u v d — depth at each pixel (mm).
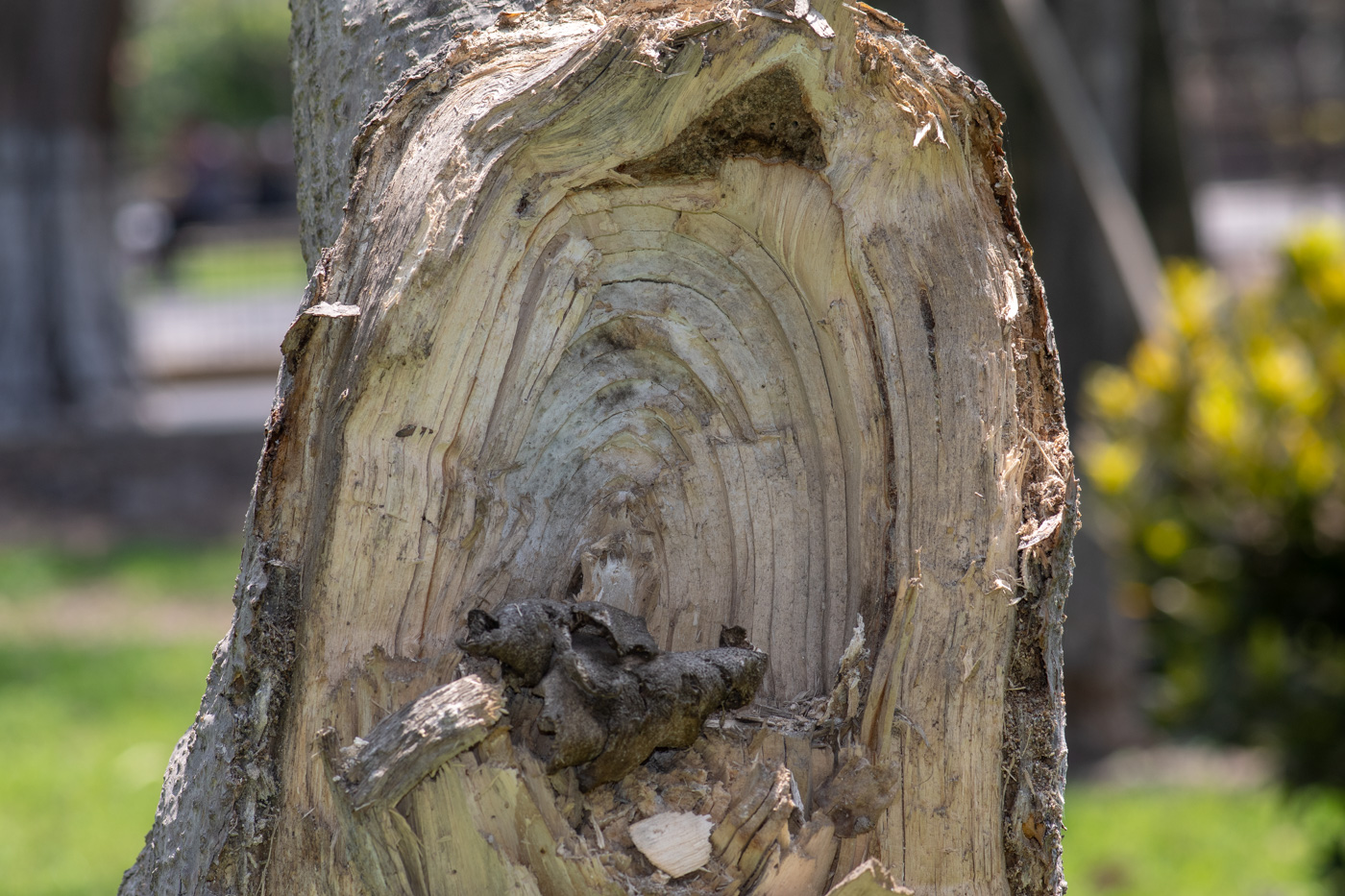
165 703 8195
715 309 3062
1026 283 3066
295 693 3008
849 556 3066
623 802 2998
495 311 2996
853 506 3061
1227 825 6965
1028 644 3041
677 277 3057
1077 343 8242
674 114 2990
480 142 2990
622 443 3066
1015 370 3043
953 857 3029
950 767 3025
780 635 3068
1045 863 3053
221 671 3062
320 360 2998
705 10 2990
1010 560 3027
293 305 23656
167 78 43344
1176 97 8945
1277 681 5008
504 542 3025
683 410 3068
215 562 11930
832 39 2990
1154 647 5656
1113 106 8477
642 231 3041
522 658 2971
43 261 15234
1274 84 28250
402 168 3002
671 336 3059
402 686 3000
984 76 7777
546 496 3051
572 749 2963
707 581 3074
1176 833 6867
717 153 3027
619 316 3051
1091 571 8711
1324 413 4820
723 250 3059
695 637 3070
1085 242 8094
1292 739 5023
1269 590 5020
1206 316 5207
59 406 15258
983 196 3061
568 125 2988
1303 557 4898
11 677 8648
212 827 3031
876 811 3016
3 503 13375
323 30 3176
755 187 3039
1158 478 5340
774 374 3070
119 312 15852
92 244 15508
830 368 3061
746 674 3010
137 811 6488
